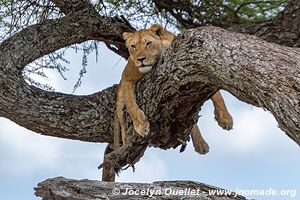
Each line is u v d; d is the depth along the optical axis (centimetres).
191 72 868
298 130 624
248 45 740
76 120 1174
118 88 1087
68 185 893
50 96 1180
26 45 1198
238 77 725
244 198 877
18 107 1145
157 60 986
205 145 1145
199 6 1332
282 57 687
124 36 1031
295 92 638
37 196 917
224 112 1058
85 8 1298
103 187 874
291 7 1156
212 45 786
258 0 1288
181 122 1033
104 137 1211
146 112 1015
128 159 1101
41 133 1195
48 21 1252
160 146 1109
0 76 1145
